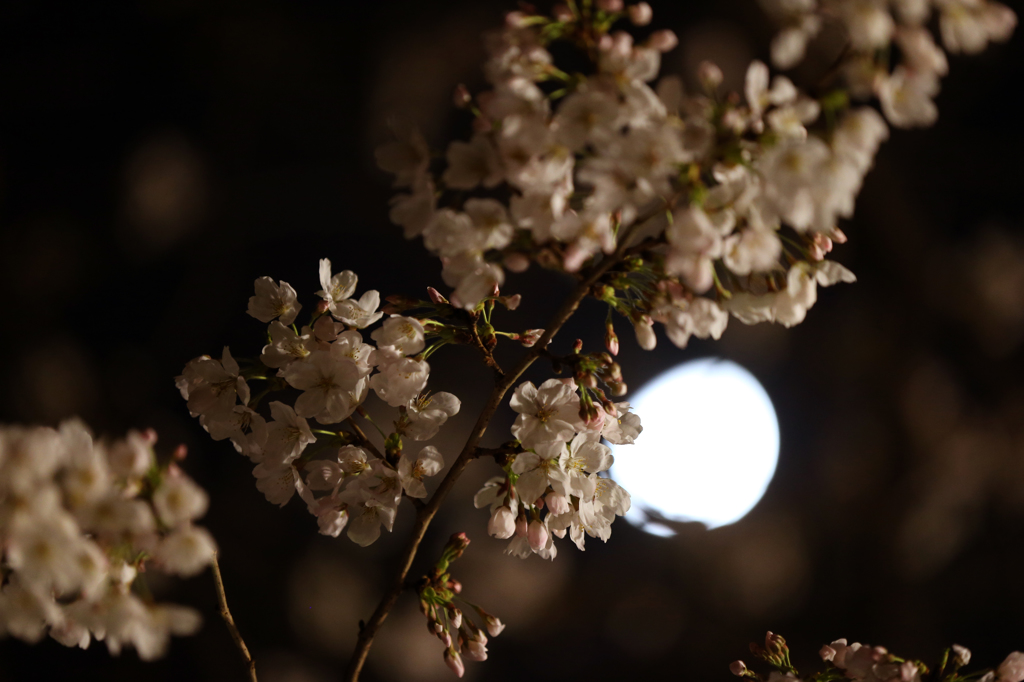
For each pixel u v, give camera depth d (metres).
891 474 6.50
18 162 7.30
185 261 7.53
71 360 6.76
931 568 6.45
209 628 5.71
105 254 7.27
